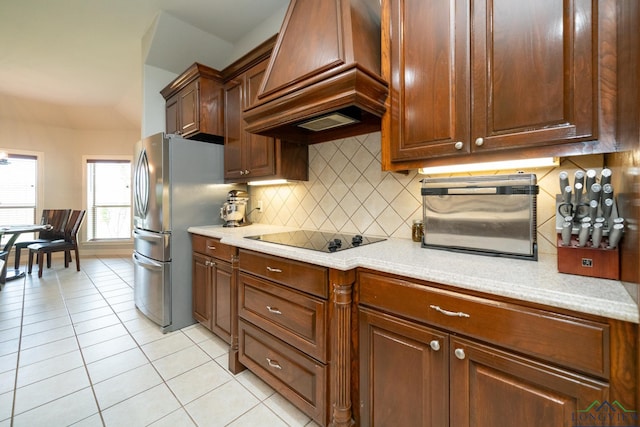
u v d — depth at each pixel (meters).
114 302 3.03
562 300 0.75
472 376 0.92
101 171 5.48
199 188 2.52
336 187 2.07
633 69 0.72
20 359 1.92
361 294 1.21
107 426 1.36
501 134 1.05
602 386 0.71
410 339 1.06
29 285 3.61
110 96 4.50
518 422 0.84
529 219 1.12
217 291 2.13
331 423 1.27
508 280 0.87
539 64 0.97
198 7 2.54
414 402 1.05
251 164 2.32
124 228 5.56
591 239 0.90
